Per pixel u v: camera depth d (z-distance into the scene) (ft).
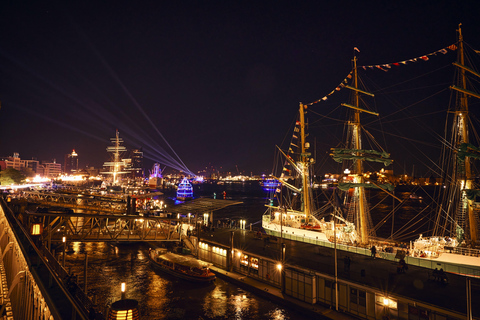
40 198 324.80
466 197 143.23
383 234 316.19
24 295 57.62
